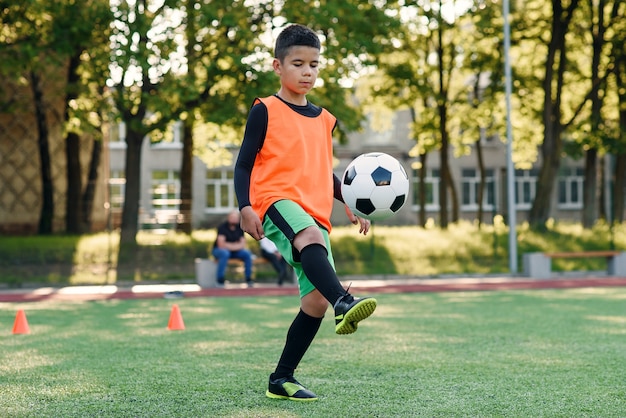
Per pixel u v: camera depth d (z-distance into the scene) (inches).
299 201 167.8
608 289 619.8
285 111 171.6
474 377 217.9
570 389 201.2
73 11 747.4
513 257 821.9
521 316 400.2
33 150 1149.7
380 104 1182.3
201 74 799.1
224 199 1728.6
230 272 757.9
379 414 169.9
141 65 716.0
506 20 848.9
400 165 186.2
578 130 1066.1
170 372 228.5
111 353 270.5
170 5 749.3
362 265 827.4
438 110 1131.3
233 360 252.4
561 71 1053.2
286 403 181.9
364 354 262.2
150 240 801.6
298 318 181.8
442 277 802.2
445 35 1138.7
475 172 1905.8
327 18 757.9
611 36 1098.1
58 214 1053.2
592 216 1131.9
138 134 815.7
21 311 339.3
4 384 210.8
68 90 781.3
